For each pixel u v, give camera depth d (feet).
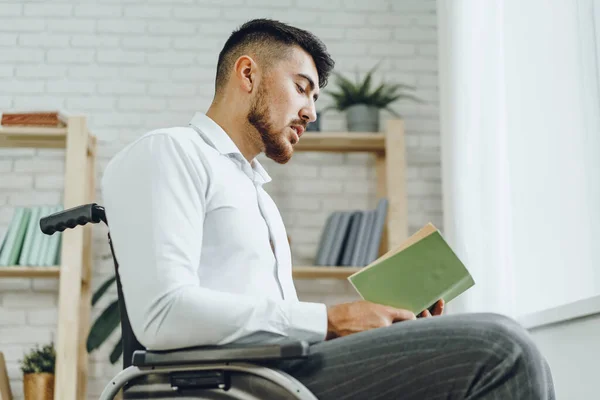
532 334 7.77
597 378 6.37
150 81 12.59
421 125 12.73
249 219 4.66
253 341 4.05
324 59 5.40
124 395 4.16
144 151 4.38
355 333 4.04
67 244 10.78
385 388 3.84
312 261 12.14
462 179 9.57
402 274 4.38
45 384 10.55
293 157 12.48
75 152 11.11
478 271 9.11
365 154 12.54
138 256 4.07
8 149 12.24
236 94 5.21
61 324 10.52
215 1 12.89
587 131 8.16
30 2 12.74
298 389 3.74
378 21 13.00
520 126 9.16
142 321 3.99
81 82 12.53
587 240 8.06
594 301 6.33
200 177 4.46
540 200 8.73
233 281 4.48
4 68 12.50
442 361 3.76
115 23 12.74
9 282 11.82
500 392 3.64
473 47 9.73
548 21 8.87
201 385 3.94
